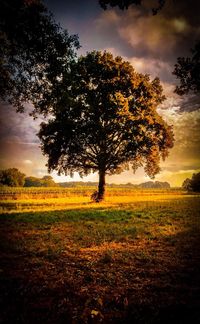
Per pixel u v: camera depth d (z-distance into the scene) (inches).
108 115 1507.1
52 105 497.4
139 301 263.4
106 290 294.4
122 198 2234.3
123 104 1421.0
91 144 1611.7
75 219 850.8
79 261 402.3
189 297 267.6
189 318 227.6
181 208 1071.6
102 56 1514.5
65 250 466.6
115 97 1450.5
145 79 1557.6
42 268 372.2
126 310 247.3
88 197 2620.6
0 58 407.2
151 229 632.4
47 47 417.4
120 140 1592.0
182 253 422.0
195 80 361.4
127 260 394.6
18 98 474.9
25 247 491.5
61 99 494.6
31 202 1836.9
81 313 242.7
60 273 350.9
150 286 300.5
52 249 468.1
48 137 1572.3
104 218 859.4
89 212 1044.5
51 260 409.4
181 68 364.2
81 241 531.8
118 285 307.1
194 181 3282.5
